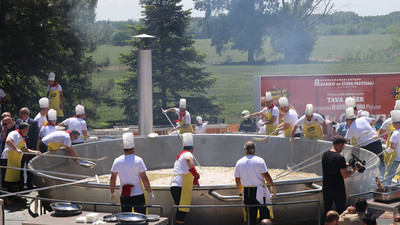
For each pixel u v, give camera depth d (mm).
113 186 9312
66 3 24781
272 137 16312
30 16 24047
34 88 26719
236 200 10078
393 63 99562
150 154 16797
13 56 24344
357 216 8586
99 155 15508
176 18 39000
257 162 9203
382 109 22734
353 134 13461
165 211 10320
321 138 15211
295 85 22000
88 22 26891
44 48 24125
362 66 96125
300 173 15055
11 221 10805
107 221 8273
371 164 12430
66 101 26531
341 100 22406
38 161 12555
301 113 22203
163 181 14719
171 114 38500
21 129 11945
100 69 28203
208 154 17297
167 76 38562
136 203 9219
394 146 12109
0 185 12461
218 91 79125
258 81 21828
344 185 9586
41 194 11188
